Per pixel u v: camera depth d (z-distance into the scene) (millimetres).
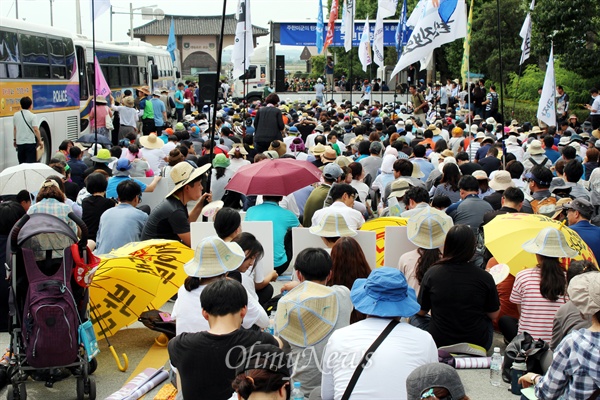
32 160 18156
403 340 4895
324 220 8250
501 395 6551
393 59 53438
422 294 7109
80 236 6766
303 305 5770
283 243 9695
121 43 36000
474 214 9766
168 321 7871
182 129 20953
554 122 15930
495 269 7816
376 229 9227
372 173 14953
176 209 9148
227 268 6043
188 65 98062
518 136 20391
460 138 19297
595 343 4480
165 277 7902
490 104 35438
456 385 3725
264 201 10148
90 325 6629
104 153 14203
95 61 18125
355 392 4793
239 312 4996
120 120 26359
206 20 97375
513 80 37250
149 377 7078
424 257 7570
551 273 6926
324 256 6145
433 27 14859
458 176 11438
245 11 18422
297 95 48875
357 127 19484
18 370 6395
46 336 6168
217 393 4863
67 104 23234
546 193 10531
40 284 6246
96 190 10484
